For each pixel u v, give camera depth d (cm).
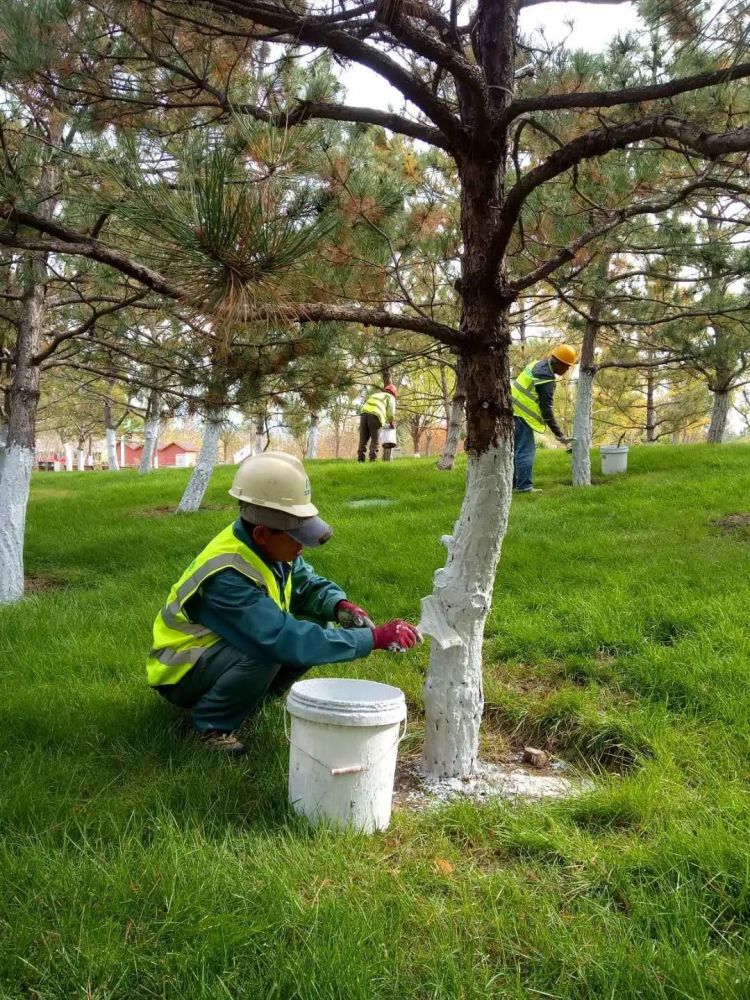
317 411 608
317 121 411
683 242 701
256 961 219
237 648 350
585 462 1097
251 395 621
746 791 319
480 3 330
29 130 446
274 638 317
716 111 363
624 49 429
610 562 666
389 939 228
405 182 511
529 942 233
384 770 296
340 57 313
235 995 208
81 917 229
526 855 287
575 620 520
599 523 839
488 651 493
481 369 323
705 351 998
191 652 356
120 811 292
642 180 455
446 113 308
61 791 307
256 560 336
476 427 326
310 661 317
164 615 364
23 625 545
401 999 208
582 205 487
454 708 344
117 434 3900
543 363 1085
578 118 445
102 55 345
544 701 420
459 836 299
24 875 248
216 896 239
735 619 498
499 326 323
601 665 454
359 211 408
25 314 695
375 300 414
